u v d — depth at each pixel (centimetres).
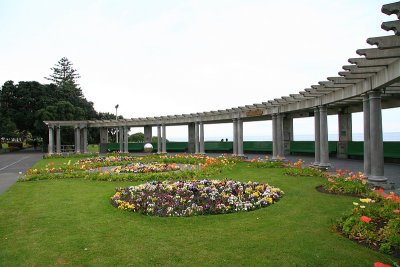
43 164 2070
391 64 834
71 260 476
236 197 793
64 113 3978
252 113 2061
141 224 634
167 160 1923
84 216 708
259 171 1402
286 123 2478
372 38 643
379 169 974
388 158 1691
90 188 1075
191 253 487
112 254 493
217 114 2392
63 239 564
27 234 597
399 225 511
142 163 1803
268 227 597
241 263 447
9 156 3033
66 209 777
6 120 3794
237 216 672
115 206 793
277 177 1199
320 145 1441
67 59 6316
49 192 1018
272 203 780
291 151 2455
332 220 619
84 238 566
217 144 3052
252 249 495
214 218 660
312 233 556
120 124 3181
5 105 4009
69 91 4753
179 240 542
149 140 3250
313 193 891
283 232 567
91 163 1862
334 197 833
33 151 3953
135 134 5047
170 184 993
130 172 1437
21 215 732
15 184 1212
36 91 4106
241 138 2194
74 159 2497
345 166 1539
